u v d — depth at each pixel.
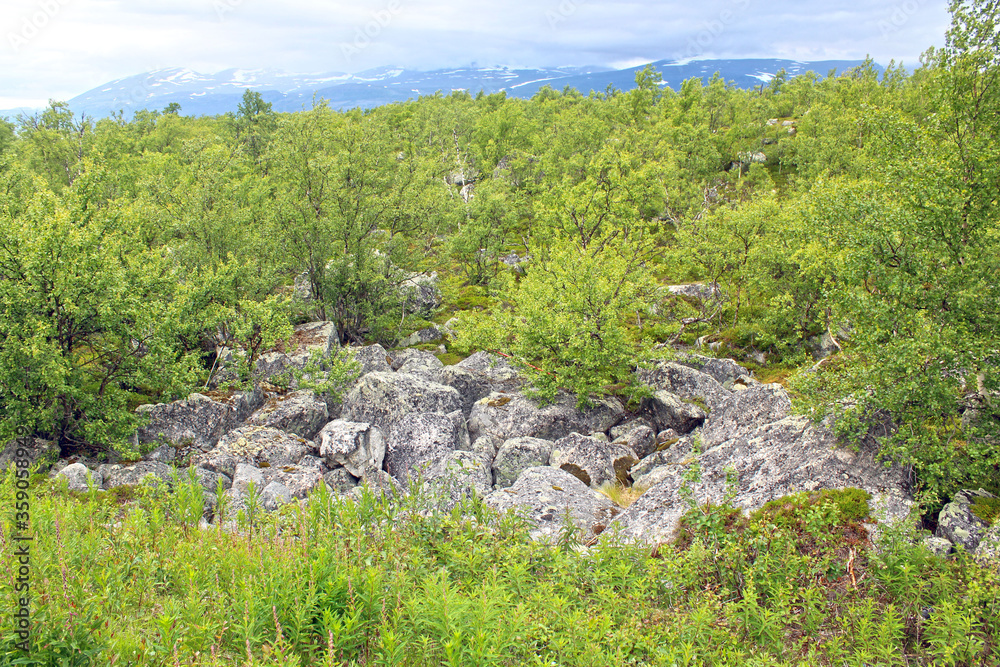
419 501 12.20
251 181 39.97
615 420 25.61
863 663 7.71
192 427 22.91
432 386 25.11
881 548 10.59
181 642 6.55
